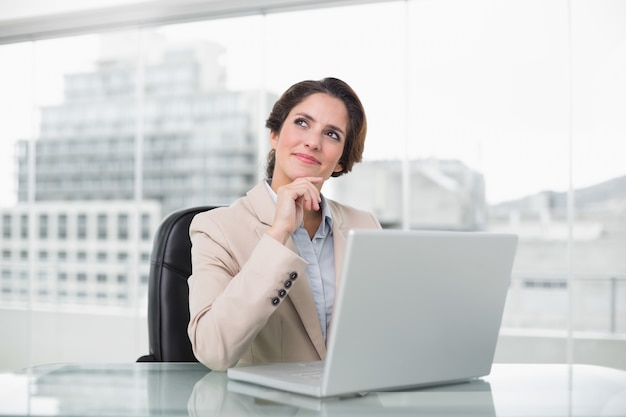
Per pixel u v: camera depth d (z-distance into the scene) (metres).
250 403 0.83
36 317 6.63
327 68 10.43
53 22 4.54
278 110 1.40
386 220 20.39
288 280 1.06
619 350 4.77
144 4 4.21
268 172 1.49
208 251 1.25
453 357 0.96
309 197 1.13
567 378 1.04
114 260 23.95
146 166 25.00
